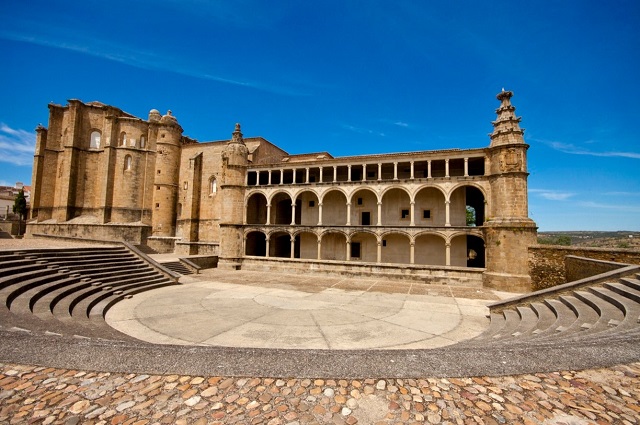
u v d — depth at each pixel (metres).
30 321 10.41
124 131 56.59
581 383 5.78
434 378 5.95
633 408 5.00
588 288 16.39
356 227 36.72
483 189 31.78
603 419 4.72
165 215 56.62
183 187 57.75
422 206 38.06
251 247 47.28
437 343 13.27
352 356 6.61
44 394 5.22
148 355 6.46
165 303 20.16
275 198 47.62
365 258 41.00
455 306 21.12
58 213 56.31
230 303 20.50
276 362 6.34
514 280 27.70
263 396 5.34
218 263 41.78
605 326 10.77
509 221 28.81
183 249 48.00
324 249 43.09
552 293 17.31
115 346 6.73
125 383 5.64
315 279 33.38
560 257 26.09
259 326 15.32
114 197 55.16
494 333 13.83
